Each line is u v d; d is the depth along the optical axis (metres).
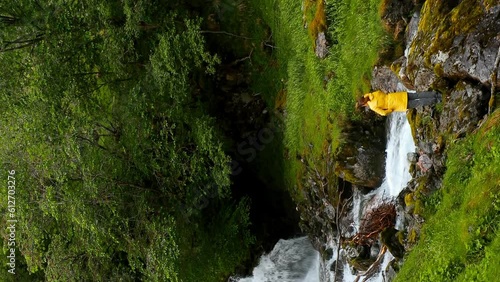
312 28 13.52
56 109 14.35
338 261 13.02
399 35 10.48
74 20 14.56
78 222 14.09
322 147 13.34
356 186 12.19
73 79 14.46
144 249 14.80
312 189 14.36
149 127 14.73
